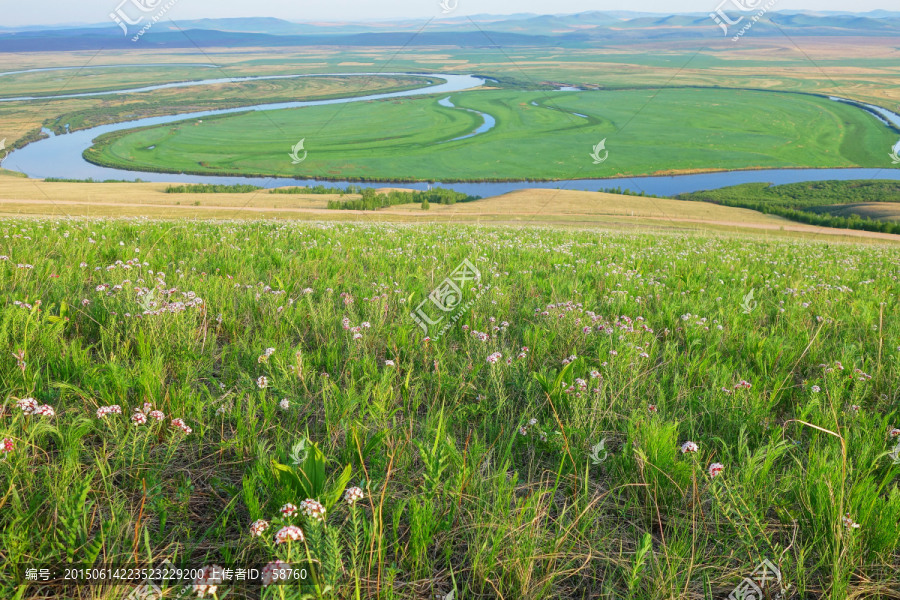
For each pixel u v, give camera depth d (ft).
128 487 9.51
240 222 65.05
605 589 8.14
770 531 9.48
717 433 12.57
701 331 19.45
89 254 27.07
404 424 12.41
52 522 8.11
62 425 10.59
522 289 26.96
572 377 14.19
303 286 23.57
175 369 13.85
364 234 52.60
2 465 8.63
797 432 12.64
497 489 9.56
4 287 18.76
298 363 13.71
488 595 8.09
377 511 8.59
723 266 41.83
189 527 8.71
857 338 20.35
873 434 11.94
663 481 10.03
